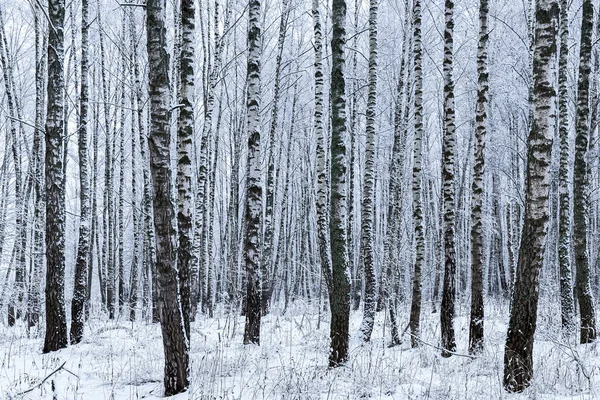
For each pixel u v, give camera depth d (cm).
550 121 782
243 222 2909
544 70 784
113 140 2519
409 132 2491
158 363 991
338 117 958
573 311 1245
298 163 3169
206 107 2028
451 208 1143
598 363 920
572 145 2091
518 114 2155
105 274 2589
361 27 2272
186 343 775
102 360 1034
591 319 1164
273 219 2594
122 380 860
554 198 2417
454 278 1134
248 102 1297
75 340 1301
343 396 745
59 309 1180
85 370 943
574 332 1193
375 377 847
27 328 1605
